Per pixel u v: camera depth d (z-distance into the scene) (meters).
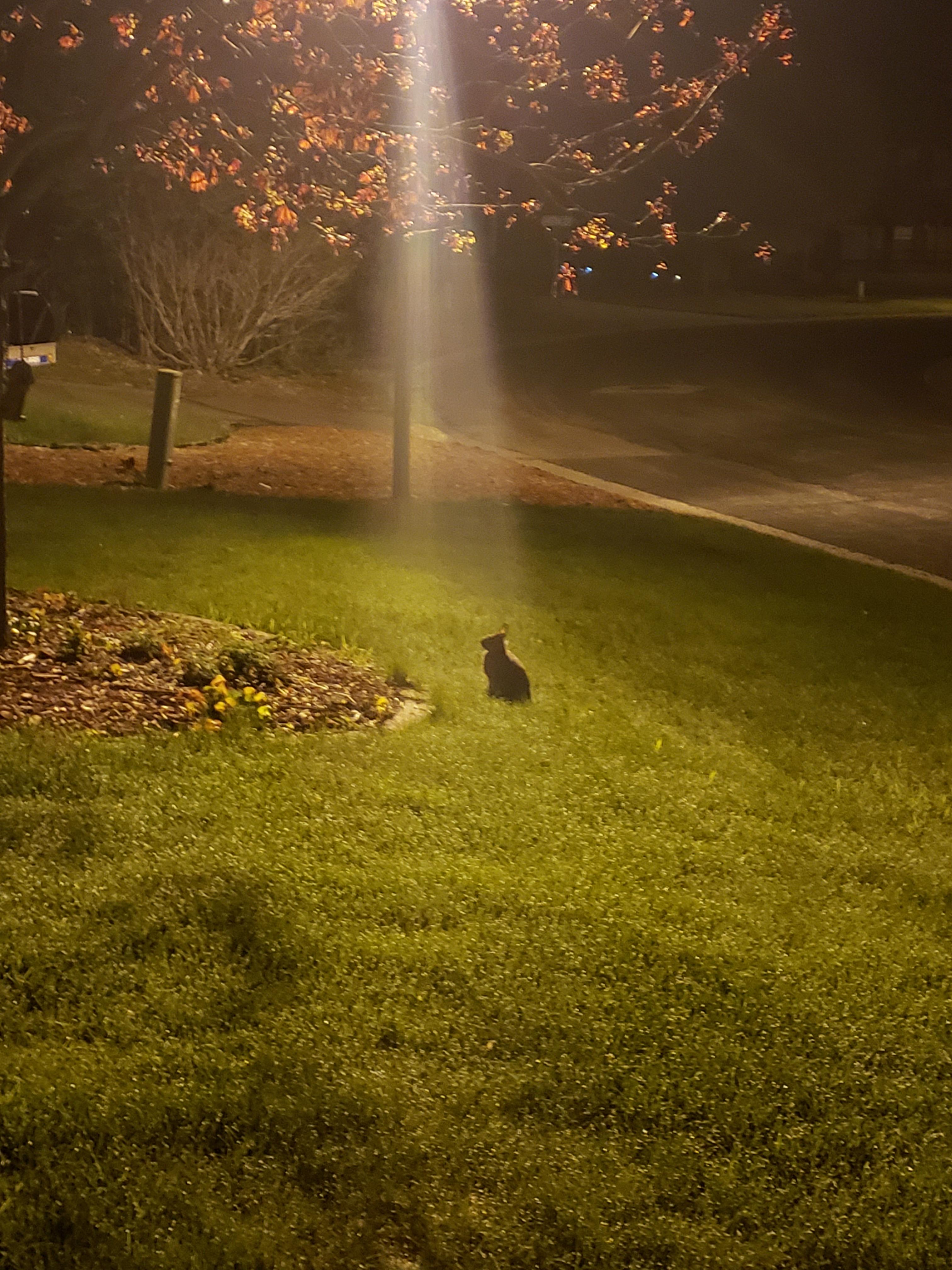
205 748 11.97
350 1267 6.16
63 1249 6.05
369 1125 7.07
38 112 15.59
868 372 38.47
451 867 10.09
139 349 30.25
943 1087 8.04
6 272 15.38
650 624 16.42
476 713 14.04
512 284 54.53
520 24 16.23
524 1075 7.64
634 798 12.09
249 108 15.14
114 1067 7.30
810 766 14.11
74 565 16.16
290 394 29.00
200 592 15.69
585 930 9.33
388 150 15.58
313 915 9.13
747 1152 7.20
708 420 29.77
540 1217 6.57
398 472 19.86
